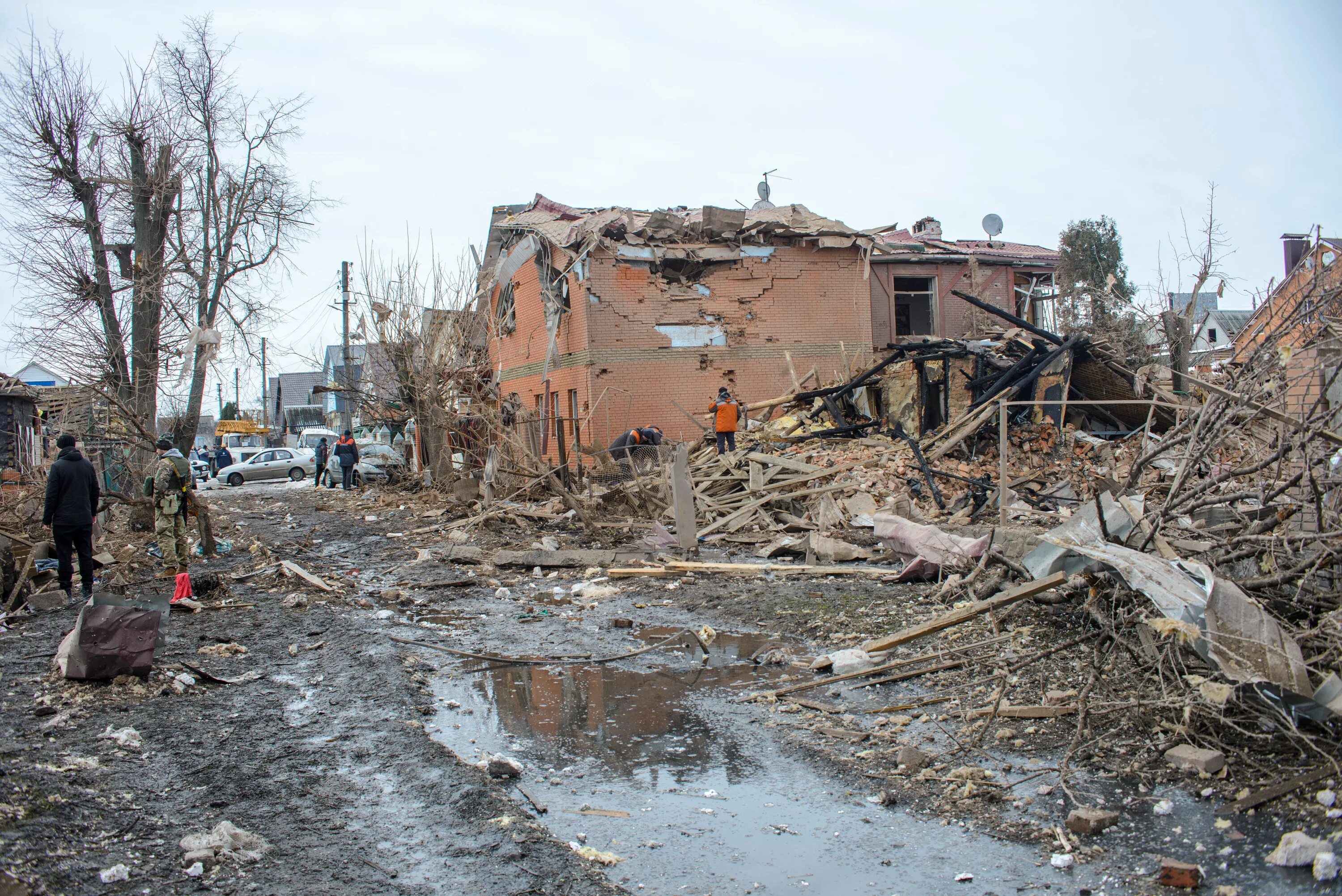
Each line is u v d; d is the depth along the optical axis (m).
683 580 10.74
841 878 3.89
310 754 5.33
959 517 12.98
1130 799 4.39
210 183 20.39
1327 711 4.36
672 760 5.36
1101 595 6.10
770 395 23.05
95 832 4.06
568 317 23.47
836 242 23.19
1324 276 6.38
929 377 17.27
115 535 14.65
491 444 18.41
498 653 7.98
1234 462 6.99
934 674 6.48
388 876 3.82
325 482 30.00
